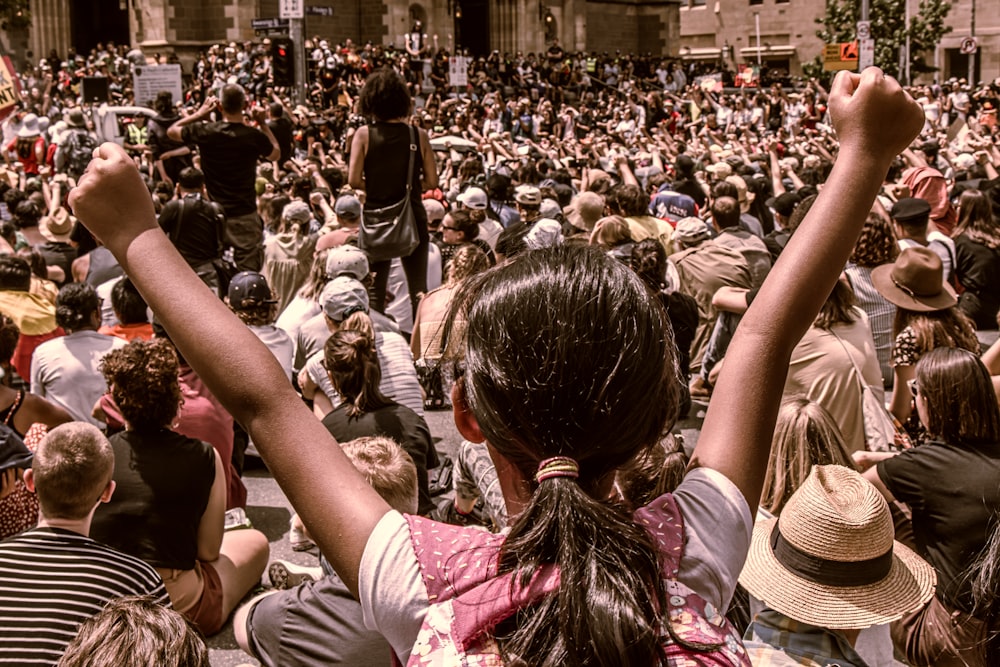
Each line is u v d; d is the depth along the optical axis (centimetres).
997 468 380
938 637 310
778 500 363
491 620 108
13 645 321
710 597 115
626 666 102
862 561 280
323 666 355
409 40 3953
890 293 575
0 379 564
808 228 133
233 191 1041
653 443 121
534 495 113
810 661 276
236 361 124
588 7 5431
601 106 4053
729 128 3186
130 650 194
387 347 653
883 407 523
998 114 3005
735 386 129
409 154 762
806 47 6059
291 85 1817
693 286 791
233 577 501
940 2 4847
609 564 107
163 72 2300
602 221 732
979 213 909
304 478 121
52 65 3919
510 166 1730
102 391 632
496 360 116
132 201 128
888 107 131
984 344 855
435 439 752
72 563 340
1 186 1417
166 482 460
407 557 115
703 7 6462
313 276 761
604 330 115
